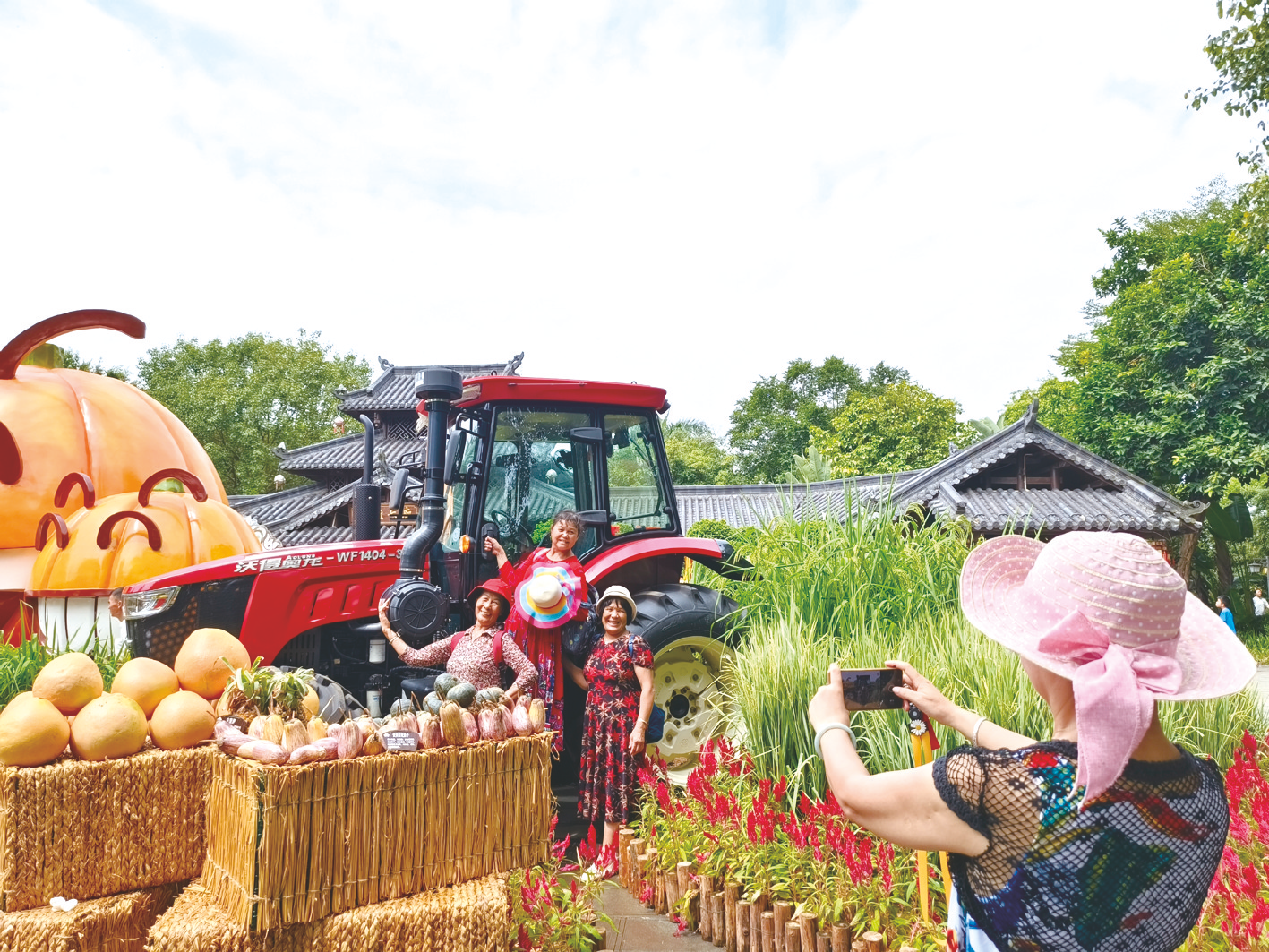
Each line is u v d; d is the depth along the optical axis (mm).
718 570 4984
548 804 2762
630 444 4992
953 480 13922
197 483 4859
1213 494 16156
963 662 3223
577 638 3830
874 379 42312
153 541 4453
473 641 3678
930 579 4285
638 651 3557
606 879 3471
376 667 4316
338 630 4281
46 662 4137
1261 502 19438
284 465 20406
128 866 2525
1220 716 3430
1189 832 1049
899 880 2633
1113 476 14055
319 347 30219
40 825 2400
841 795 1197
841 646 3738
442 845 2496
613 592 3594
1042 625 1136
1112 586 1074
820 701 1362
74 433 5488
